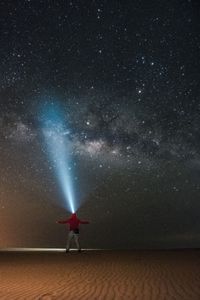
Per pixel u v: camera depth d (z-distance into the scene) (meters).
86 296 6.90
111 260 13.27
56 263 12.66
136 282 8.39
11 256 15.64
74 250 19.12
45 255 15.85
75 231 17.44
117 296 6.84
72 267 11.47
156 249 18.58
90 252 17.25
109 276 9.45
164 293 6.99
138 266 11.30
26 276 9.77
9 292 7.46
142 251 17.34
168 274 9.45
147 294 6.94
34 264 12.48
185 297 6.55
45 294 7.15
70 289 7.71
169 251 16.91
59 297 6.84
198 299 6.35
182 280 8.45
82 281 8.77
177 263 11.86
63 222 17.61
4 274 10.23
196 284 7.85
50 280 9.03
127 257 14.28
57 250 19.30
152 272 9.91
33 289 7.79
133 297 6.70
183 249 18.17
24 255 15.99
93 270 10.69
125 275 9.53
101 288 7.75
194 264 11.48
